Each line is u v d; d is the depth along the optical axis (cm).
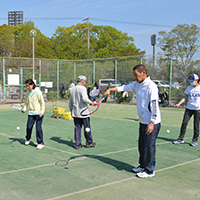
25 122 1087
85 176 479
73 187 427
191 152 653
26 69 1981
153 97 452
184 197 395
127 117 1262
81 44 3747
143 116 474
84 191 411
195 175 492
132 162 564
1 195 394
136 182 452
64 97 2203
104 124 1054
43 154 622
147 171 478
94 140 772
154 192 411
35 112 668
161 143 744
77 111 664
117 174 491
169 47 3997
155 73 1847
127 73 1967
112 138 800
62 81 2195
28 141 705
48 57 3644
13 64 1934
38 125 668
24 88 2095
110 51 5472
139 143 491
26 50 4728
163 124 1075
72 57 3634
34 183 443
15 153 629
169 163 564
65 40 3700
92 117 1256
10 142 739
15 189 418
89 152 641
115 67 2030
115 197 391
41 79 2077
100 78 2114
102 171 506
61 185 435
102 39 5566
